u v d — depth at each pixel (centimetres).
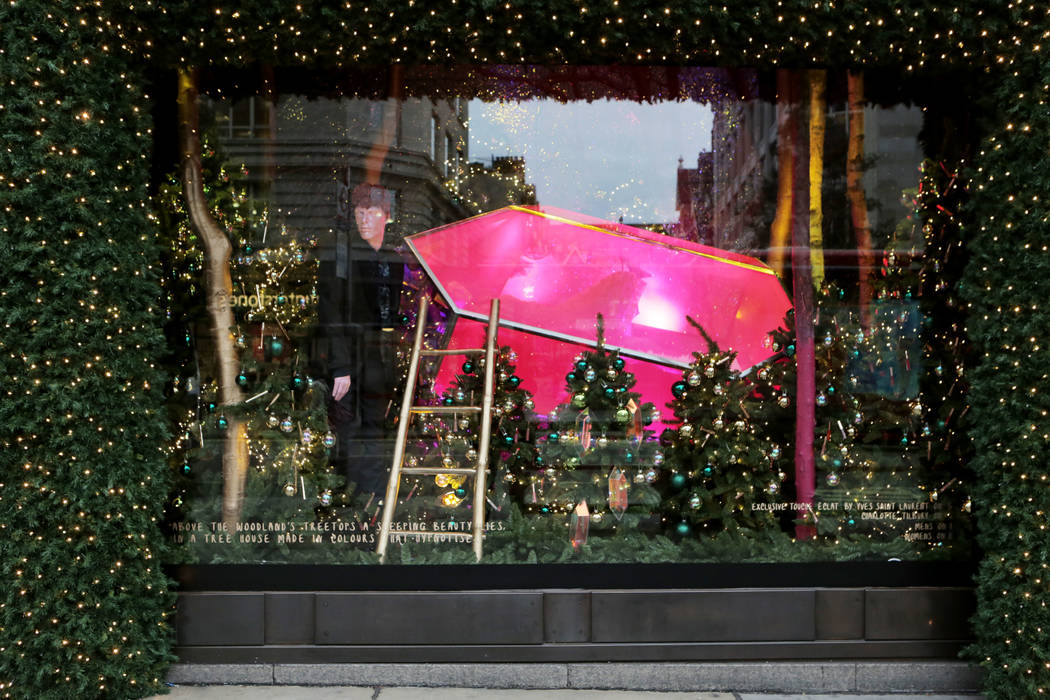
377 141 450
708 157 452
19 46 338
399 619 396
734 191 453
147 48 377
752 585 402
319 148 447
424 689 390
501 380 445
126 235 377
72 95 351
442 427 441
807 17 366
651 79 448
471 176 456
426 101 452
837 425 434
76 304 351
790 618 398
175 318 430
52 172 344
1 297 341
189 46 375
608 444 436
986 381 376
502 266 462
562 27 371
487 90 452
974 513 389
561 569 402
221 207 441
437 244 455
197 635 397
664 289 459
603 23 368
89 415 354
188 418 429
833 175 444
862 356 439
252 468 433
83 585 354
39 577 347
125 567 370
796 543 421
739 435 429
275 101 445
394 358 448
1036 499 355
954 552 409
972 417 387
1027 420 356
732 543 417
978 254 379
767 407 440
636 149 455
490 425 432
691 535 425
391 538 424
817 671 392
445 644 396
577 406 438
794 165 447
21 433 348
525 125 455
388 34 371
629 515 429
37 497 349
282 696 379
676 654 397
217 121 441
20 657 344
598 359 443
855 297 443
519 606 396
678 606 397
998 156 367
